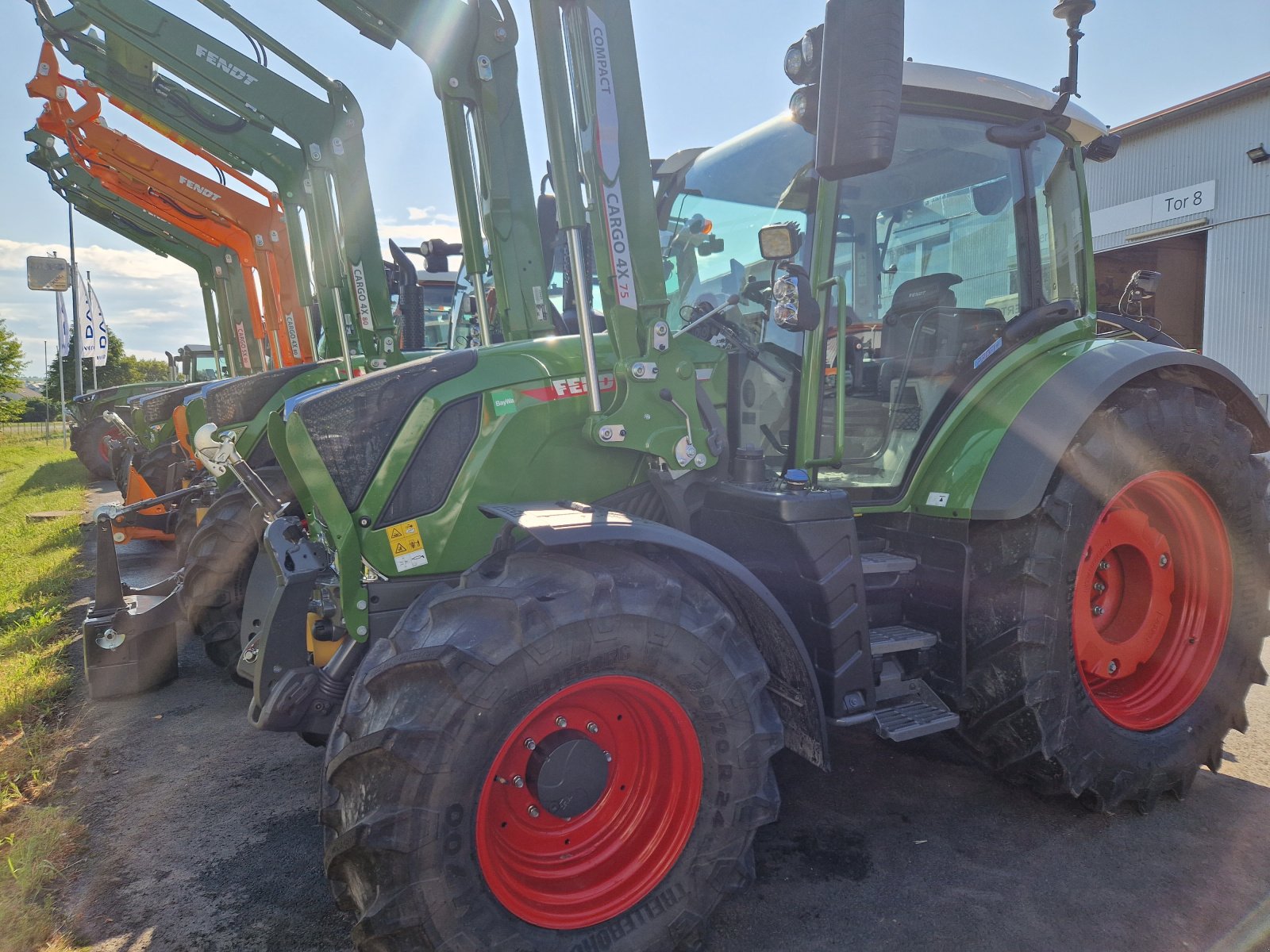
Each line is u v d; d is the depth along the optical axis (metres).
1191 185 13.46
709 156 3.05
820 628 2.28
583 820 2.06
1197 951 2.05
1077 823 2.66
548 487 2.41
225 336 9.84
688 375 2.42
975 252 2.89
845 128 1.99
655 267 2.36
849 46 1.97
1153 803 2.69
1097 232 14.98
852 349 2.77
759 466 2.46
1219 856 2.46
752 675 2.03
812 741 2.22
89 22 5.47
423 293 8.30
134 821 2.79
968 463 2.60
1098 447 2.54
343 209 5.59
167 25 5.14
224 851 2.60
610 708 2.05
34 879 2.39
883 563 2.66
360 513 2.27
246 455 4.90
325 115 5.50
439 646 1.79
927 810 2.74
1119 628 2.86
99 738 3.46
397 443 2.29
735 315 2.85
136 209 8.99
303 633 2.54
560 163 2.27
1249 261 12.76
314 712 2.31
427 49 3.61
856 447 2.80
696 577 2.28
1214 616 2.88
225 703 3.84
